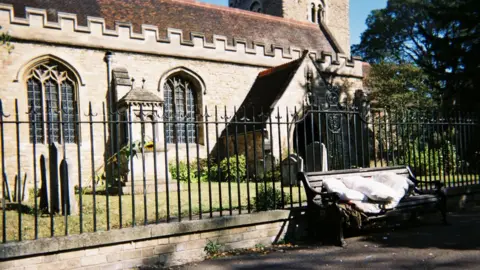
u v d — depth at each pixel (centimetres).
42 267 475
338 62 2462
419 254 577
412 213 815
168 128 2020
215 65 2148
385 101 2569
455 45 1827
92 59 1817
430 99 2658
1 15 1605
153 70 1967
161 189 1262
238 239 625
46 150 1677
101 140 1814
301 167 1359
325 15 3584
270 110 1825
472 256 562
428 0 4544
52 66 1744
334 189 672
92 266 506
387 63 2823
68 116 1778
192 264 555
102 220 754
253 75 2272
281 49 2362
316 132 2028
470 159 1246
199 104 2116
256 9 3734
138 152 1259
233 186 1386
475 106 1786
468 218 836
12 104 1633
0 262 452
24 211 912
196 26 2319
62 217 806
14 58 1638
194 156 2003
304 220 696
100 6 2061
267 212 652
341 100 2456
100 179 1634
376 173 801
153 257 549
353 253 590
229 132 2045
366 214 654
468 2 1742
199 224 583
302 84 1973
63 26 1738
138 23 2102
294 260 563
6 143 1612
